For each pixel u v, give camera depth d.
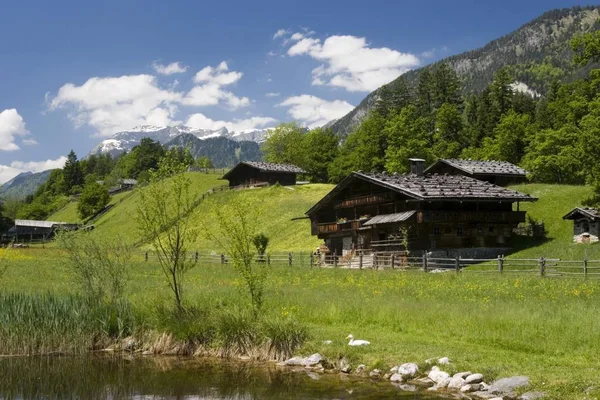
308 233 71.06
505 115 109.25
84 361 17.92
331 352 16.23
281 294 25.39
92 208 128.88
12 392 14.90
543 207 56.50
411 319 19.12
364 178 51.56
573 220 47.81
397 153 84.62
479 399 12.55
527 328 16.89
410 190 46.53
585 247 43.22
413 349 15.75
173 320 19.53
